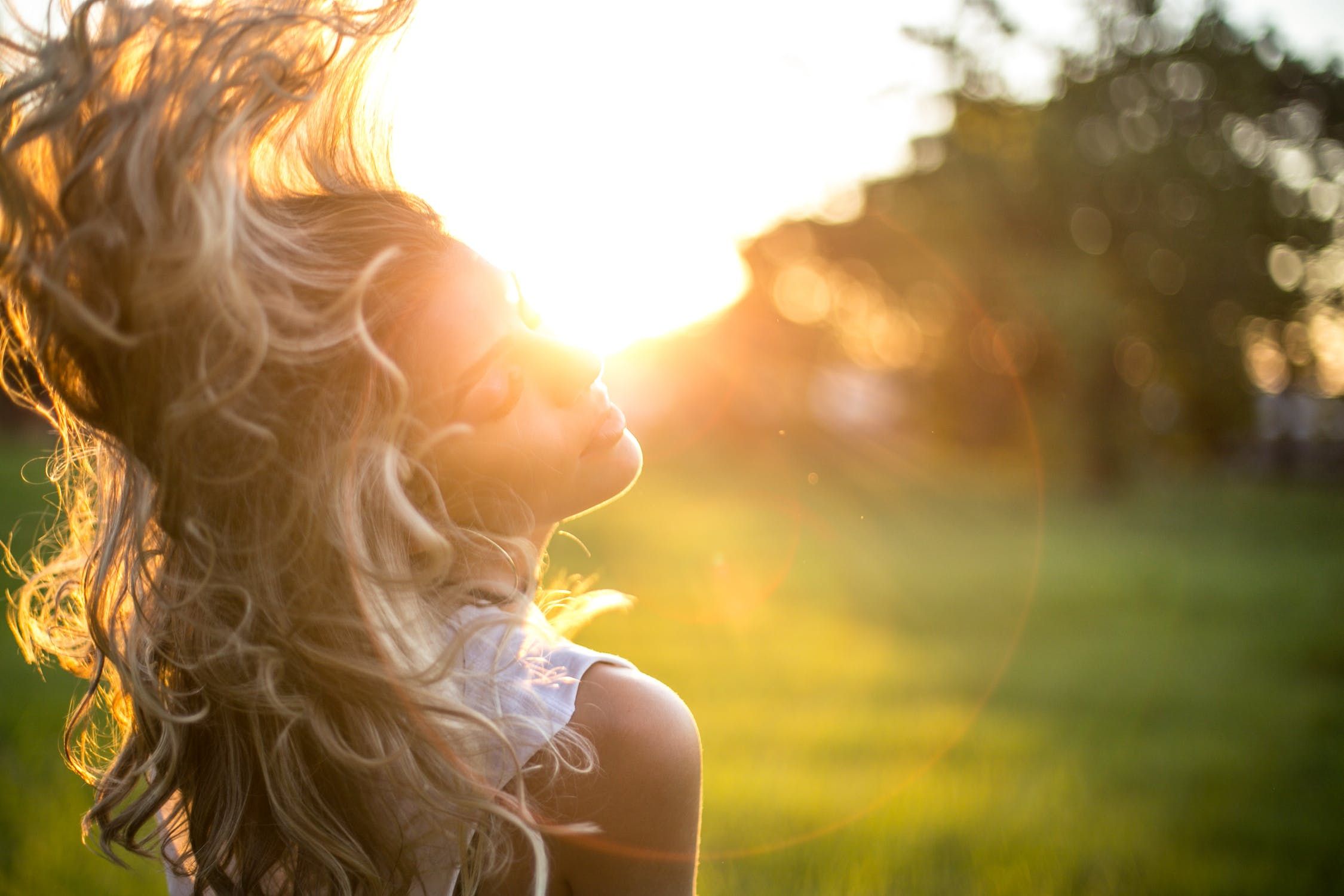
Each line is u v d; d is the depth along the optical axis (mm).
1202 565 13273
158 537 904
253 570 800
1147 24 25469
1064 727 5586
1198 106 25422
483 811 810
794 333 34438
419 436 864
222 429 773
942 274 28625
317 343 808
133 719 1019
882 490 25969
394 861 832
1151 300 26422
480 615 860
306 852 832
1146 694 6520
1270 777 4777
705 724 5215
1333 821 4148
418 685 801
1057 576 11781
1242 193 25516
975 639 8281
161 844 1020
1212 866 3549
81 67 774
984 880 3234
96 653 992
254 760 880
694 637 7477
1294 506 25281
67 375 802
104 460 950
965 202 26312
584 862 867
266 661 787
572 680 864
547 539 1024
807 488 25359
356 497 815
